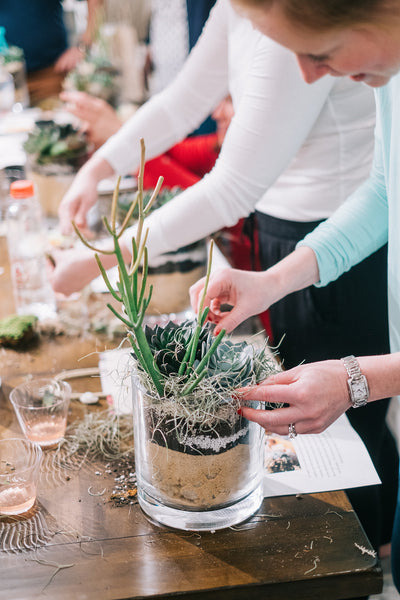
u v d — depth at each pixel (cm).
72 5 328
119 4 299
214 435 93
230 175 136
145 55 299
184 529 101
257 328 150
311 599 95
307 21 80
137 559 96
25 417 117
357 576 94
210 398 91
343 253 126
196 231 142
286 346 175
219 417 92
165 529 102
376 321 166
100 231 182
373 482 110
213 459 95
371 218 127
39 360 144
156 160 218
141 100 280
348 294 162
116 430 119
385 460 191
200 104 178
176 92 177
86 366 142
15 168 219
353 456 116
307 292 164
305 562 96
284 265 124
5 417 127
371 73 90
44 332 153
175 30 292
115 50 282
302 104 129
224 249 202
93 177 176
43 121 227
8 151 236
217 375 92
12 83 274
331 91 143
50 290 166
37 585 92
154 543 99
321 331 168
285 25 82
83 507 106
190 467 95
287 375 98
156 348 97
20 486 103
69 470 113
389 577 190
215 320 122
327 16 79
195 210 140
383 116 112
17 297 161
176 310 158
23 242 159
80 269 146
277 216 167
